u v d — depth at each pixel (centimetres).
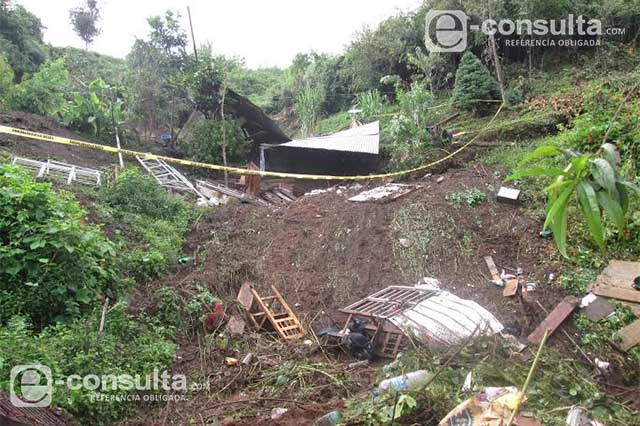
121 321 616
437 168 1186
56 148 1255
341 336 657
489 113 1480
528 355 574
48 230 595
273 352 659
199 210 1076
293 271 860
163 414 512
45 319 581
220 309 727
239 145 1564
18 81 1862
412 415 423
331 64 2350
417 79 1748
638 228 759
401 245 863
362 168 1432
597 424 425
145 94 1609
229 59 1864
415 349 568
